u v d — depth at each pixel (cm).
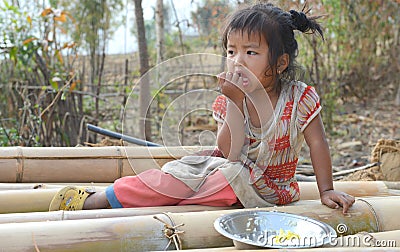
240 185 217
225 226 186
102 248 181
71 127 445
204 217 197
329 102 623
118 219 189
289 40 220
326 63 713
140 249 184
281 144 221
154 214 205
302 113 221
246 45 212
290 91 223
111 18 706
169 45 666
